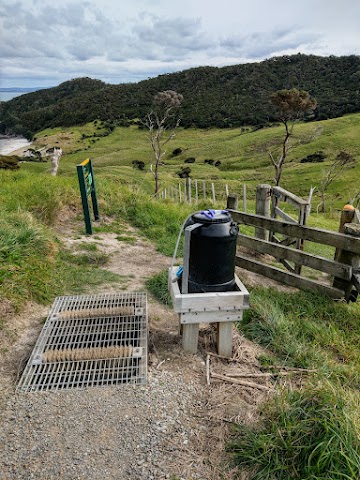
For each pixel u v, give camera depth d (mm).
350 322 4176
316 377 2859
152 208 8516
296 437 2176
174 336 3471
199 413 2557
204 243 2842
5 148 104000
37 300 3977
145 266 5449
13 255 4312
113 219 7773
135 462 2197
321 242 4633
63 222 7121
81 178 6336
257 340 3479
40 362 3012
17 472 2113
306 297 4645
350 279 4395
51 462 2180
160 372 2943
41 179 9367
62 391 2727
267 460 2133
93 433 2379
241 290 3023
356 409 2422
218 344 3113
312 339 3705
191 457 2238
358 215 4637
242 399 2672
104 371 2914
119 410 2564
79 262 5309
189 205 11500
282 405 2416
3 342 3268
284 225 5059
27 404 2602
